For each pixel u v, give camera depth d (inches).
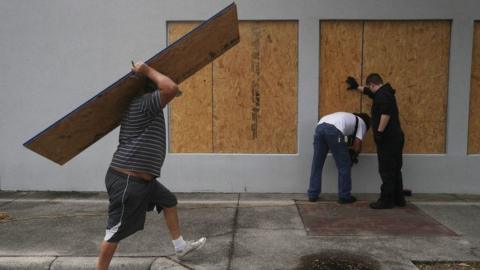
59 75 271.3
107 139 273.9
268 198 261.9
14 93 273.1
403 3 258.7
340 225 217.5
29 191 277.7
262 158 270.7
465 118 263.7
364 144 270.1
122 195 152.4
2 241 198.8
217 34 160.6
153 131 156.2
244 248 190.7
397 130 237.1
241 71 268.7
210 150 273.6
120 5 266.1
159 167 159.0
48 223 221.5
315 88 265.3
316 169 253.4
